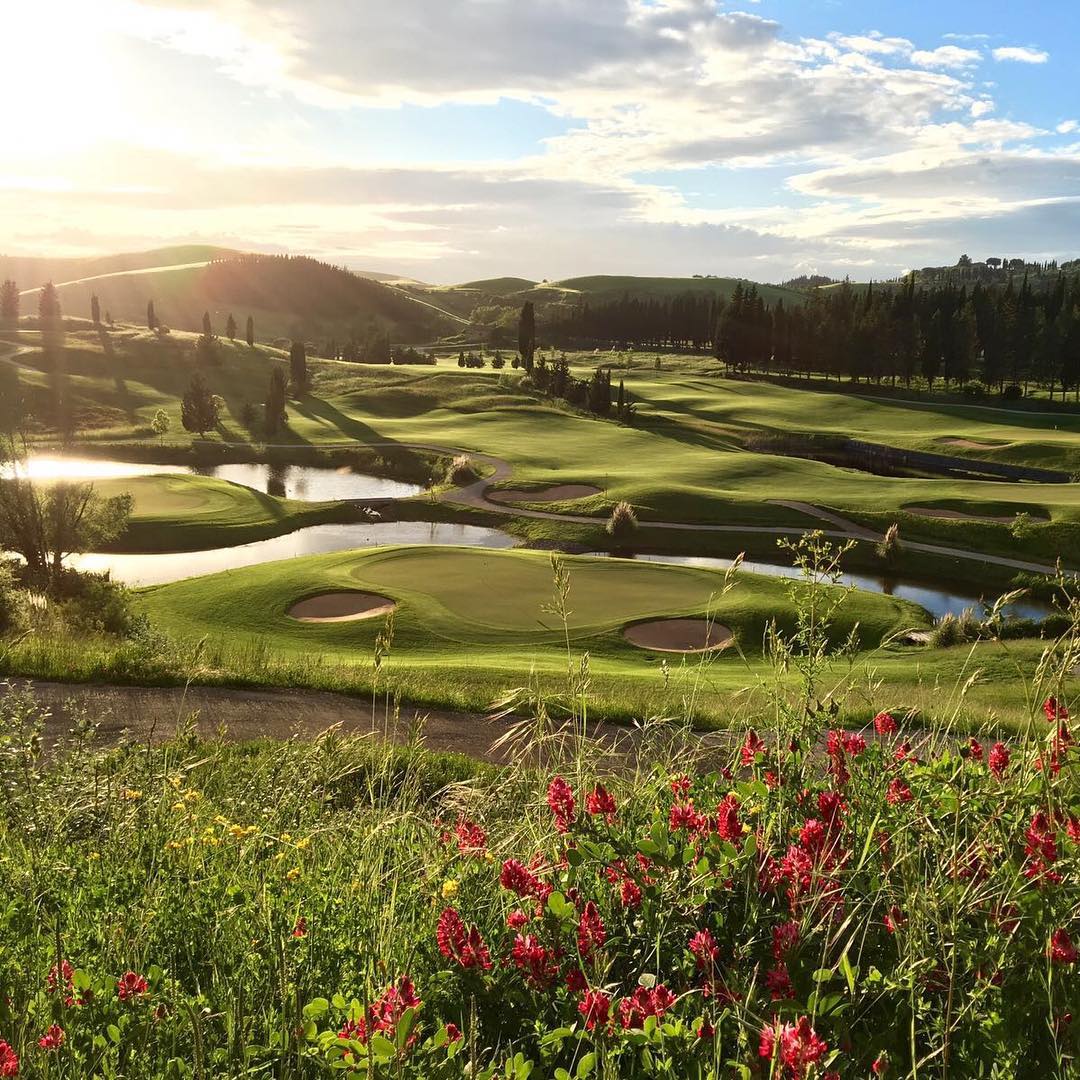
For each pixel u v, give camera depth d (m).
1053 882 2.72
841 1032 2.52
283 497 75.44
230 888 3.64
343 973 3.06
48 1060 2.43
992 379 126.50
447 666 22.83
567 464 83.31
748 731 4.20
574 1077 2.61
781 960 2.82
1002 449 86.81
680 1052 2.46
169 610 34.38
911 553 54.97
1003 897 2.83
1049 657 3.37
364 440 97.88
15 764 5.46
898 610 37.28
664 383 135.38
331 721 13.66
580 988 2.87
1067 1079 2.30
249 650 23.28
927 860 3.37
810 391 132.25
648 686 19.08
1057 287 141.00
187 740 7.44
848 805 3.61
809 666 4.22
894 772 3.89
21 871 3.93
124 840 4.74
